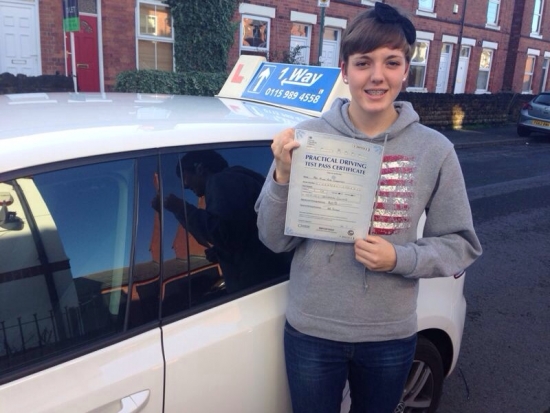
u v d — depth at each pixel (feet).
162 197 5.20
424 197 5.21
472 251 5.35
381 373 5.43
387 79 4.93
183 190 5.39
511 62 68.44
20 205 4.44
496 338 12.26
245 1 38.88
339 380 5.51
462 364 11.13
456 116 52.08
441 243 5.24
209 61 35.96
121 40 33.24
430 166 5.15
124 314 4.88
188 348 5.11
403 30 4.88
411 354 5.57
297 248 5.57
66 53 31.53
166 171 5.26
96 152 4.81
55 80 29.50
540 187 28.60
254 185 6.07
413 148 5.15
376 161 4.93
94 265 4.80
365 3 47.42
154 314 5.05
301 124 5.48
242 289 5.80
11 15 29.53
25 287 4.48
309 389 5.42
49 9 30.35
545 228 21.07
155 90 32.12
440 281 7.98
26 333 4.42
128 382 4.69
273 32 41.55
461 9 58.49
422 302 7.59
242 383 5.60
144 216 5.06
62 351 4.54
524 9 66.03
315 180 4.92
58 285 4.62
